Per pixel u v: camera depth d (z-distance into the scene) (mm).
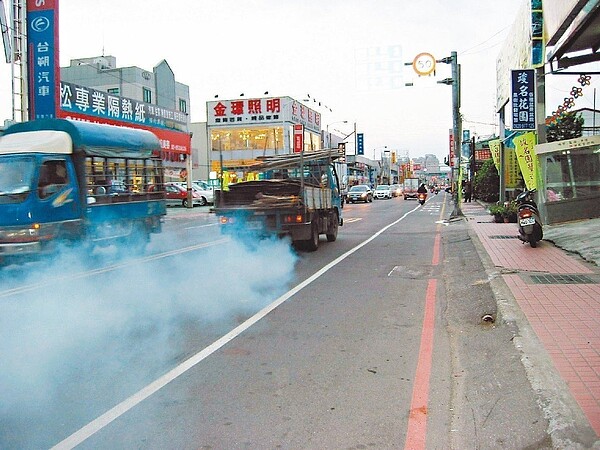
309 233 12906
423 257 12438
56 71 19500
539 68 16062
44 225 10383
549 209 15523
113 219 12445
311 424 4027
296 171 15359
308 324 6766
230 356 5555
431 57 20312
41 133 11125
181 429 3951
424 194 39062
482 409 4191
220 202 13523
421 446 3703
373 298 8234
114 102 27578
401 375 5008
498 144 24875
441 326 6664
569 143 15273
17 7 19516
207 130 52594
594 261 9742
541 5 15266
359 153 71875
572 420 3691
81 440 3793
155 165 14336
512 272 9156
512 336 5664
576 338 5441
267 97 51406
